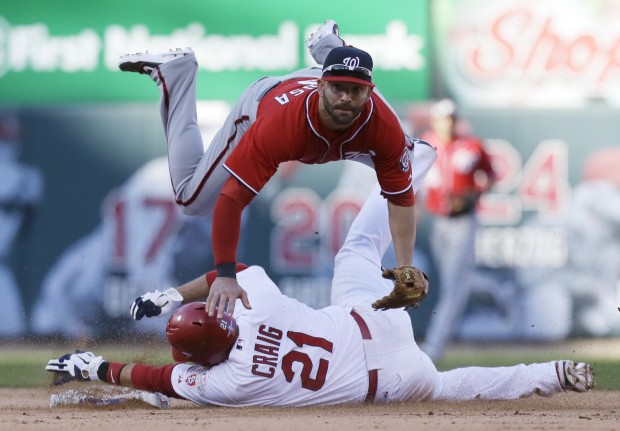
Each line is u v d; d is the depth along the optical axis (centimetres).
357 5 4297
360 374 1825
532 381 1994
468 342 4128
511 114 4253
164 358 3125
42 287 4244
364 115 1684
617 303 4159
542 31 4269
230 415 1694
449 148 3681
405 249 1809
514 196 4212
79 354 1942
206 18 4309
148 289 4234
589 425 1565
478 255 4175
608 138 4231
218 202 1662
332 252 4209
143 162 4284
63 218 4269
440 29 4291
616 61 4247
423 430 1477
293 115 1670
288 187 4219
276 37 4312
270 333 1792
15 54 4334
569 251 4188
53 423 1605
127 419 1656
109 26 4328
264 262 4206
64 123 4300
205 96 4278
